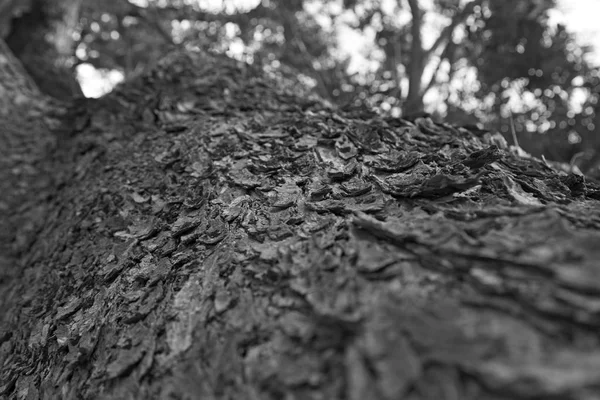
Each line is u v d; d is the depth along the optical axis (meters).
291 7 1.01
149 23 1.04
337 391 0.14
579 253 0.15
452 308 0.15
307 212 0.23
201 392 0.17
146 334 0.20
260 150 0.32
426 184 0.22
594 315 0.13
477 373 0.13
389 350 0.14
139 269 0.24
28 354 0.26
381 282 0.17
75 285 0.28
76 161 0.46
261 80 0.52
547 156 0.77
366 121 0.38
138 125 0.45
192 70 0.53
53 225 0.39
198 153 0.34
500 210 0.19
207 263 0.22
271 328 0.17
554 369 0.12
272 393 0.15
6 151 0.51
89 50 1.21
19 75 0.63
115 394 0.18
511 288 0.15
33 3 0.81
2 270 0.38
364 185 0.24
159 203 0.30
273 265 0.20
